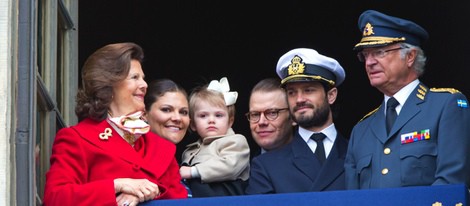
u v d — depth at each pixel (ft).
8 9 62.75
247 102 109.50
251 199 62.85
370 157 68.39
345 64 109.40
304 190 72.18
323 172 72.23
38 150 67.05
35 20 63.57
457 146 65.77
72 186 63.46
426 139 66.74
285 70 75.20
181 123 73.10
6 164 61.26
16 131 62.08
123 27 109.09
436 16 107.34
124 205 63.00
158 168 66.64
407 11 108.17
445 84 107.34
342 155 73.20
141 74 68.08
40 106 67.31
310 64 74.38
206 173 71.51
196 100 74.64
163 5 109.91
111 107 67.31
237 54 110.73
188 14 110.52
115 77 66.95
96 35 108.78
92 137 65.92
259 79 110.32
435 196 61.93
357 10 109.40
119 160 65.57
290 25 110.63
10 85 62.08
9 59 62.28
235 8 111.45
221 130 73.97
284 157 73.56
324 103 74.13
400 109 68.90
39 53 68.03
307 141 74.02
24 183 61.67
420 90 68.85
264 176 72.90
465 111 67.15
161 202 63.26
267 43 110.83
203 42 111.04
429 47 107.45
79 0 108.37
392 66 69.05
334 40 109.91
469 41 106.42
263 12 111.14
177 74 110.32
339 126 108.37
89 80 66.85
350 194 62.44
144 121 68.69
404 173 66.39
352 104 108.37
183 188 67.87
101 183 63.36
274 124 76.74
